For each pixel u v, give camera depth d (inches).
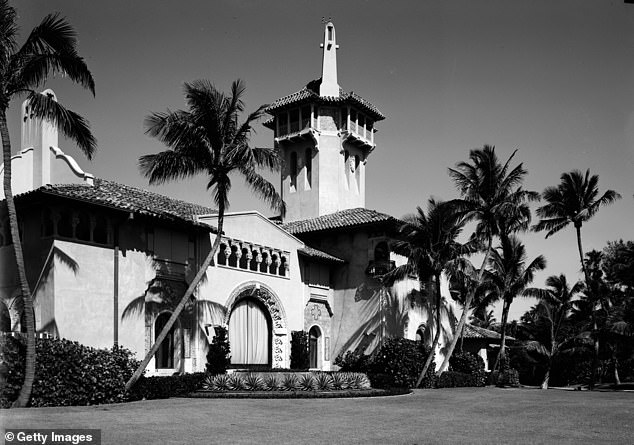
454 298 2025.1
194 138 1082.1
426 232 1528.1
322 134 1975.9
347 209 1974.7
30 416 730.8
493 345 2394.2
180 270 1295.5
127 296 1170.0
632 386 2025.1
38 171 1280.8
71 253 1083.3
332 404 991.0
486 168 1557.6
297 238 1792.6
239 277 1438.2
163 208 1304.1
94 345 1099.3
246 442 570.3
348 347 1713.8
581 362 2353.6
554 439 623.2
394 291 1663.4
